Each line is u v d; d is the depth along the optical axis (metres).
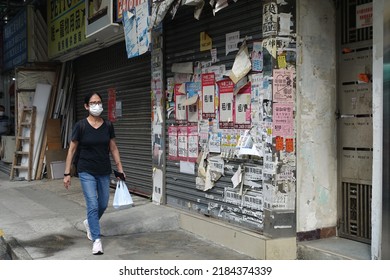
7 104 16.34
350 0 5.27
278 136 5.12
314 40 5.29
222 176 6.07
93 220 5.64
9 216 7.78
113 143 5.96
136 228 6.57
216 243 5.98
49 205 8.61
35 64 12.20
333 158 5.46
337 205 5.50
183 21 6.85
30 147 11.58
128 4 7.48
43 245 6.12
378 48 4.34
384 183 4.29
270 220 5.17
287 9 5.12
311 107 5.30
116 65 9.70
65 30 10.52
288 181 5.18
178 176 7.08
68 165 5.68
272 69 5.09
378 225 4.41
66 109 12.16
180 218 6.82
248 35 5.52
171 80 7.19
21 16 12.62
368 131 5.12
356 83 5.24
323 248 5.04
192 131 6.67
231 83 5.84
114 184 9.81
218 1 5.41
